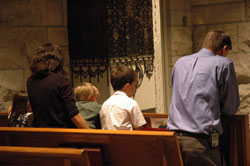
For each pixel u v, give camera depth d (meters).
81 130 3.10
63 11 6.13
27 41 5.79
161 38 7.73
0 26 5.55
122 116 3.49
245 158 3.44
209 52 3.33
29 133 3.22
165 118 4.39
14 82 5.69
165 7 7.64
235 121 3.45
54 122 3.28
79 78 6.52
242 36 7.32
